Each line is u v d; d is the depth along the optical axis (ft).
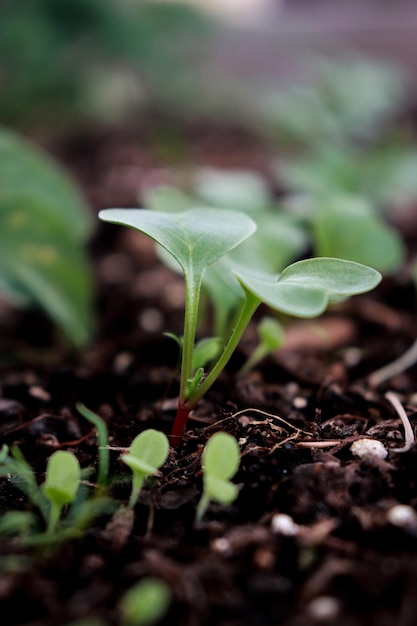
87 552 0.29
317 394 0.39
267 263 0.43
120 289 0.58
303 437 0.33
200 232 0.32
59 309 0.48
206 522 0.29
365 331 0.49
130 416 0.38
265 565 0.27
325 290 0.29
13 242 0.47
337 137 0.93
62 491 0.28
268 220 0.49
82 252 0.50
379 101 0.98
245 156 0.95
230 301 0.40
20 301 0.50
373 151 0.86
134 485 0.29
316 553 0.28
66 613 0.26
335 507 0.29
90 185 0.81
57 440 0.36
